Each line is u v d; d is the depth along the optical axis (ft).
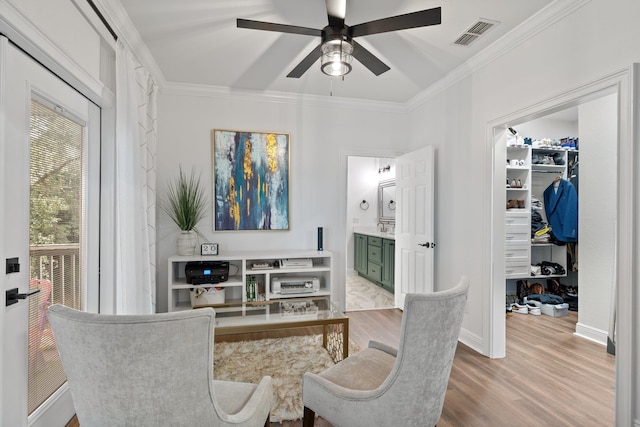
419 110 12.92
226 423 3.85
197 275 10.78
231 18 7.80
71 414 6.25
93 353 3.24
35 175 5.31
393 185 20.11
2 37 4.40
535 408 6.63
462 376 7.94
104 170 7.53
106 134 7.55
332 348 9.13
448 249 11.00
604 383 7.63
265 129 12.64
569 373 8.11
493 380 7.75
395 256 14.01
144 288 8.66
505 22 7.79
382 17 7.67
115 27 7.57
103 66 7.29
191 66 10.36
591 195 10.54
